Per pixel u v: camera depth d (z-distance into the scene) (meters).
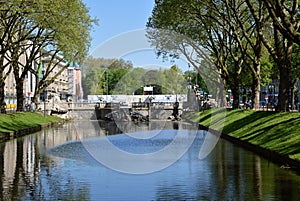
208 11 43.66
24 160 23.72
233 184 16.33
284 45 33.91
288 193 14.60
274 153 22.50
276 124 28.77
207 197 14.34
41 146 31.38
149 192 15.27
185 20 45.22
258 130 30.62
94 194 14.95
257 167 20.22
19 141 35.59
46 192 15.25
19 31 48.00
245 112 42.16
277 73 58.44
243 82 65.19
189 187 15.99
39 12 36.62
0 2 35.22
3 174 19.09
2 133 36.75
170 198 14.32
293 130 25.08
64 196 14.65
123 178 18.02
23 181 17.38
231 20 44.25
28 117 54.31
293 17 29.30
